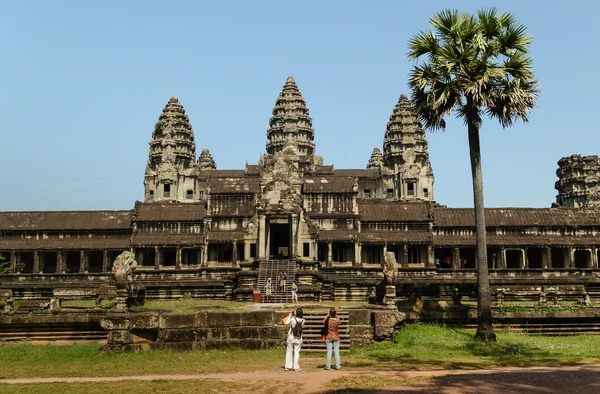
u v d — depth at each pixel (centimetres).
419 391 1734
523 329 3662
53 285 6912
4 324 3359
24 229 7706
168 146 11925
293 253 6512
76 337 3391
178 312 3138
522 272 7219
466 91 3331
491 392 1698
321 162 13500
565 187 10544
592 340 3391
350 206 7512
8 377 2203
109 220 7869
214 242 7200
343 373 2198
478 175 3416
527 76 3400
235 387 1869
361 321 3253
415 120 12469
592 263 7519
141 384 1927
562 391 1702
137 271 7112
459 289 4528
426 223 7494
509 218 7700
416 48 3572
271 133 14750
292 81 15375
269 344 3116
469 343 3066
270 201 6644
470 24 3466
